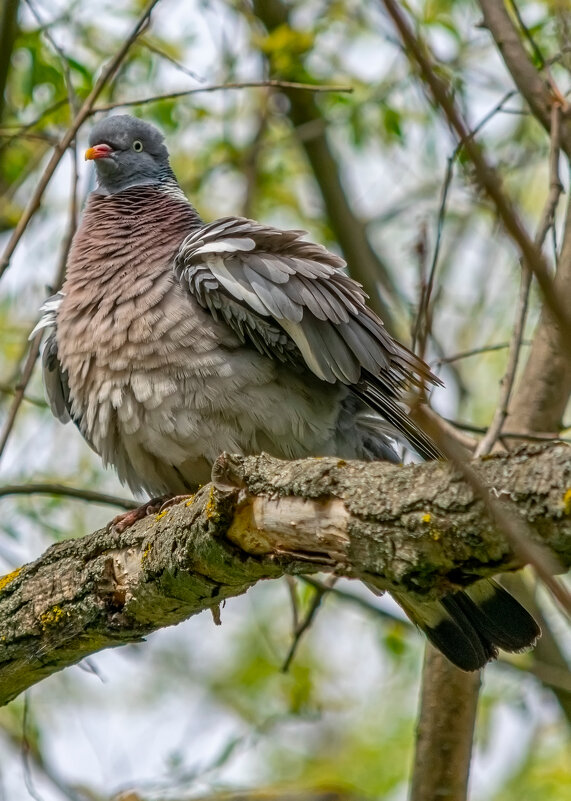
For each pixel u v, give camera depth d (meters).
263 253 9.77
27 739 12.22
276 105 16.69
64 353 10.20
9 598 8.69
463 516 5.70
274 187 17.08
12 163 15.03
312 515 6.60
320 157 16.06
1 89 13.79
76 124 10.67
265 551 7.16
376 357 9.70
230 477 7.12
